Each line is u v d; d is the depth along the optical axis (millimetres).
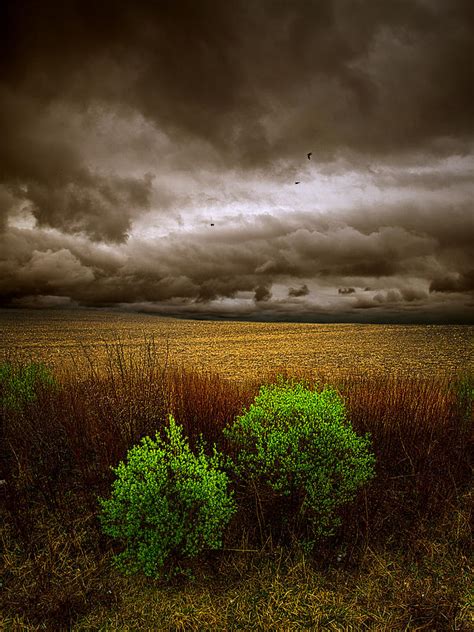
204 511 3029
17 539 3580
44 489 4270
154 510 2951
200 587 3090
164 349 26641
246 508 3797
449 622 2693
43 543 3551
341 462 3449
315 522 3334
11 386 5453
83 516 3873
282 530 3512
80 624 2746
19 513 3863
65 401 5160
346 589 3049
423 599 2879
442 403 5227
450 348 25484
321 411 3682
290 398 3914
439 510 3842
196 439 4488
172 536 2988
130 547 3125
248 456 3590
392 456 4699
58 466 4582
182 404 4777
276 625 2732
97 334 37906
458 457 4531
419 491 4016
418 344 28062
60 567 3271
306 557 3355
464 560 3309
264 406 4004
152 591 3049
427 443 4633
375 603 2910
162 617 2803
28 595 2957
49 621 2748
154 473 3113
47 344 28375
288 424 3625
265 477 3814
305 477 3480
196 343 31594
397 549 3516
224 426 4637
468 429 5168
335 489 3529
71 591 2996
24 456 4500
